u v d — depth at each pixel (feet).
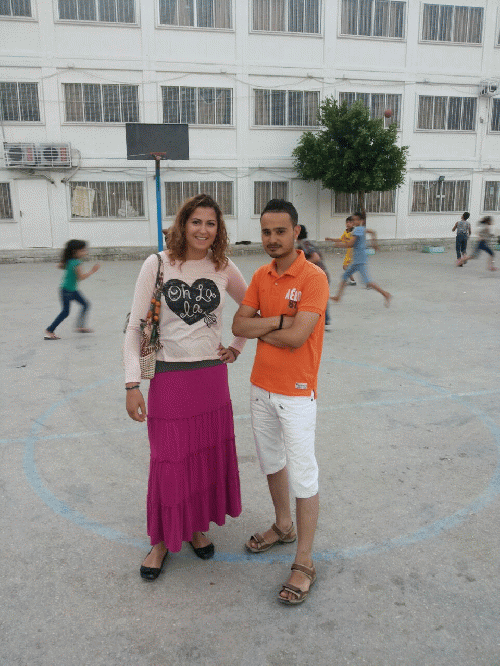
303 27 61.05
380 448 13.03
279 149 63.00
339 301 32.60
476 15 64.85
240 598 8.11
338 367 19.56
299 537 8.28
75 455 12.68
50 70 56.39
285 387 8.18
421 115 66.18
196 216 7.86
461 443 13.29
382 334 24.53
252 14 59.57
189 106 60.13
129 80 58.18
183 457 8.23
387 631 7.41
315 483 8.27
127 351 8.23
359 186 57.98
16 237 59.00
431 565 8.78
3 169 57.41
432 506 10.50
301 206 65.00
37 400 16.25
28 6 55.06
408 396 16.55
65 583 8.38
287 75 61.46
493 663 6.87
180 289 8.05
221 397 8.61
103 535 9.62
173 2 57.67
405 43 63.67
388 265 51.44
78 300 24.16
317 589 8.26
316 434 13.82
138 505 10.62
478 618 7.63
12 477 11.62
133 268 51.67
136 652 7.06
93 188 59.67
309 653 7.05
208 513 8.74
